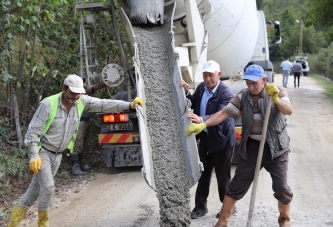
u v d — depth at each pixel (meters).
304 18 19.58
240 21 6.96
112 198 5.70
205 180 4.83
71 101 4.15
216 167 4.70
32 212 5.25
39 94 7.64
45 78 8.19
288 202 4.14
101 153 8.10
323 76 33.94
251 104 4.05
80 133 6.92
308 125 10.76
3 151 6.76
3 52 6.64
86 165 7.20
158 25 5.90
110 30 6.81
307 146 8.42
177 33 6.12
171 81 5.07
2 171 6.00
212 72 4.57
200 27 6.21
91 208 5.34
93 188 6.20
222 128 4.57
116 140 6.77
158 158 4.32
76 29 8.09
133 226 4.70
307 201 5.30
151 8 5.70
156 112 4.75
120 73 6.53
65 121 4.21
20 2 6.74
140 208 5.27
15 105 7.03
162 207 3.95
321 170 6.72
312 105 14.74
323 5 17.27
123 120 6.68
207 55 7.03
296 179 6.25
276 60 52.22
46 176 4.18
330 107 14.24
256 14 7.98
